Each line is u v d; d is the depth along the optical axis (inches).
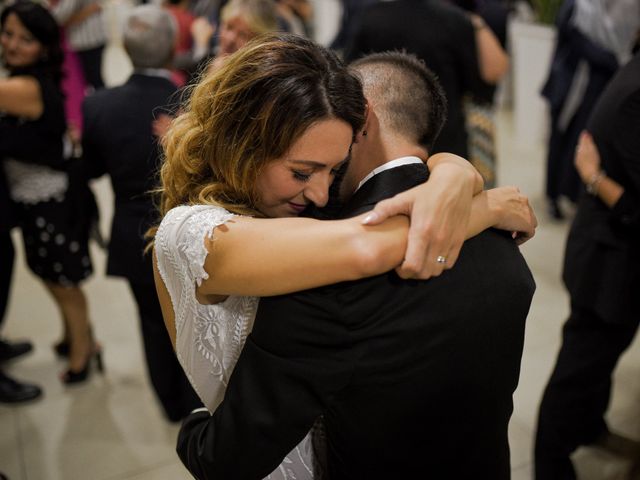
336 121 34.4
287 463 44.3
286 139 34.1
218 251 36.0
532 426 100.5
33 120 96.5
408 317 33.1
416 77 39.5
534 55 210.4
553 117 159.2
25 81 94.5
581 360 82.1
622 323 77.9
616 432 98.9
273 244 34.0
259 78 34.2
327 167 35.9
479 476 38.7
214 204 39.4
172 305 44.9
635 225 74.8
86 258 107.9
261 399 34.5
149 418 106.2
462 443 37.1
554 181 163.8
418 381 34.0
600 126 74.8
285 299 33.7
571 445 85.0
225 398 37.0
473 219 36.2
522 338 37.9
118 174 88.7
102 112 87.4
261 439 34.8
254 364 34.8
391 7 105.1
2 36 95.5
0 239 107.7
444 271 34.2
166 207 44.7
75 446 100.5
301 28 177.6
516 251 38.7
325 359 33.2
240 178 37.1
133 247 90.5
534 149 217.5
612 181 74.4
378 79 39.2
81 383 114.6
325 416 36.7
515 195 39.8
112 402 110.1
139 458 97.9
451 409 35.6
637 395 106.8
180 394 102.6
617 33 145.6
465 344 34.4
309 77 34.0
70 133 110.3
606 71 148.7
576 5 149.3
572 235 82.2
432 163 38.8
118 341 127.0
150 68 89.6
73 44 194.9
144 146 86.5
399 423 35.0
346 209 37.6
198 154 40.2
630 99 68.8
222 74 37.0
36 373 118.0
